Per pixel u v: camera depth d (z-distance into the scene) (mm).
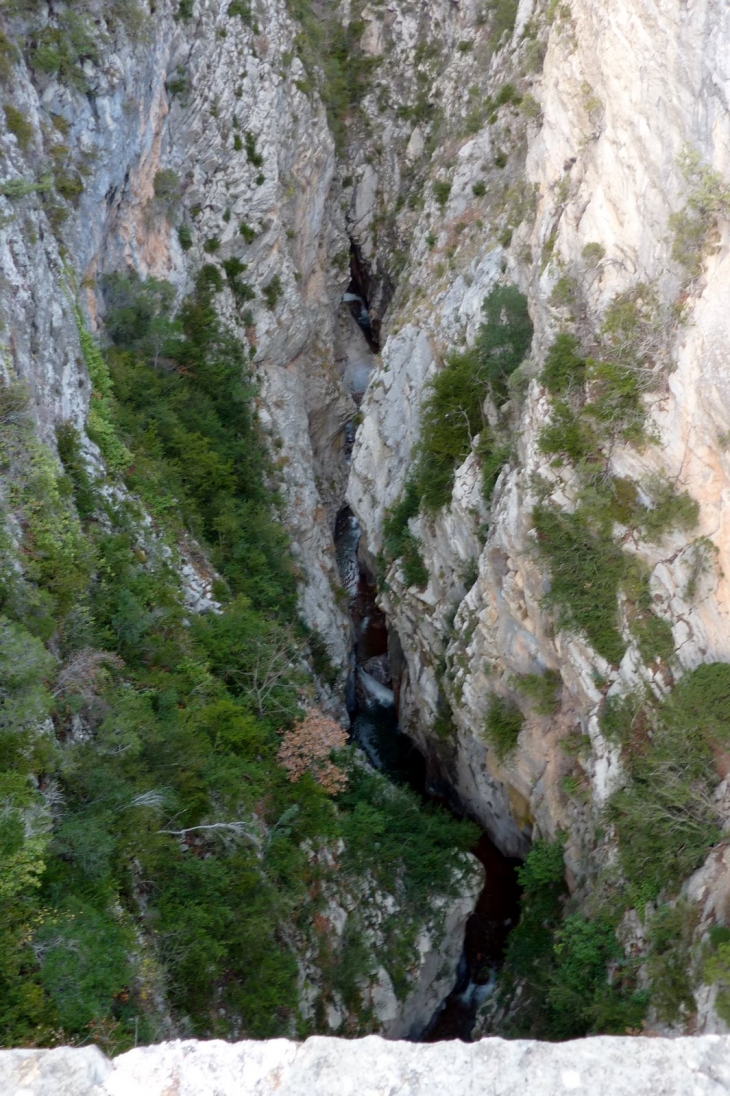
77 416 18703
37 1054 4961
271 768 17859
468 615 21875
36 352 17344
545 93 21031
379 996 16922
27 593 13312
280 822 17031
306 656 24719
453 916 19625
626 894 16172
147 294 24422
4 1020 9266
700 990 13188
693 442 15430
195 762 15102
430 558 25031
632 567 16828
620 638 17141
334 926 17141
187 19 25609
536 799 20562
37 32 19953
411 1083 4770
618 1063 4793
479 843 24031
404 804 21609
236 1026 13211
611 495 17203
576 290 18422
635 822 16016
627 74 16750
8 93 18656
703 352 14953
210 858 14305
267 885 15258
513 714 20438
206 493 23656
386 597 26906
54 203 19719
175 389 24734
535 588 18625
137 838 12602
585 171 19094
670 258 15867
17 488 15000
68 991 9836
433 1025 19953
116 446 19812
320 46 36594
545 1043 4926
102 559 16766
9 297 16453
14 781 10844
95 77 21094
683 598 15844
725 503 14875
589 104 18438
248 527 24781
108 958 10477
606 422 17156
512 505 19125
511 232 24844
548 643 18875
